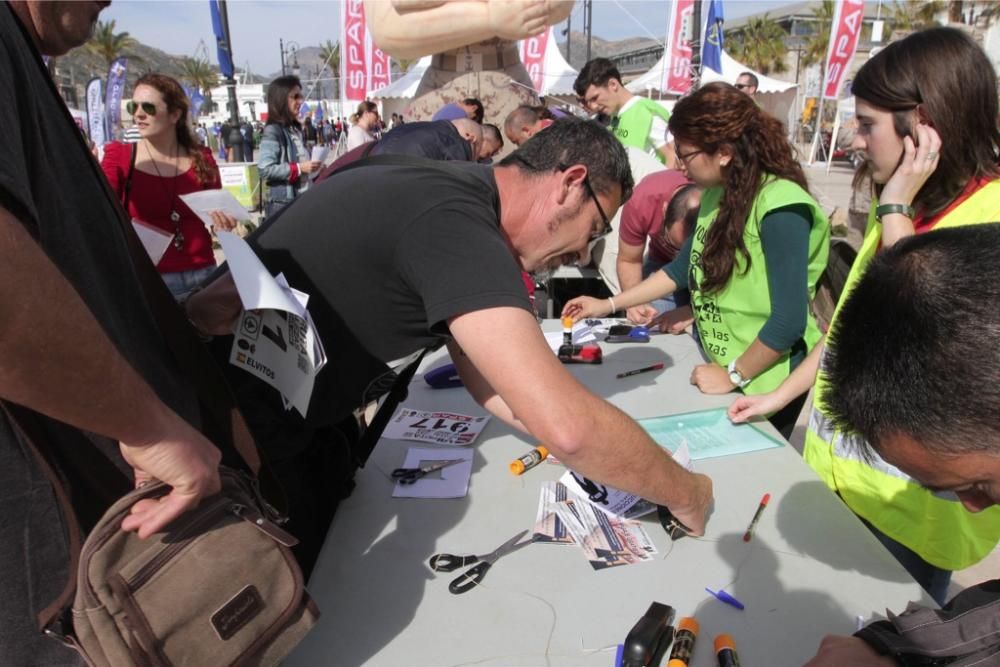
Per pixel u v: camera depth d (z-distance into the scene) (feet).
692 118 6.08
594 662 3.22
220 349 4.24
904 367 2.05
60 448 2.74
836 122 51.01
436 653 3.30
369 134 27.35
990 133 4.47
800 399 7.04
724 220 6.25
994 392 1.88
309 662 3.27
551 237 4.27
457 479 4.81
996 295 1.92
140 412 2.44
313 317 3.85
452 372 6.48
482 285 3.23
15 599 2.76
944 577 5.04
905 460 2.23
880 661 2.57
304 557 4.40
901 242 2.27
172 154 11.02
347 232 3.66
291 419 4.20
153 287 3.22
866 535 4.11
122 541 2.50
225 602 2.65
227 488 2.86
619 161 4.21
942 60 4.41
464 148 10.11
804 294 5.87
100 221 2.97
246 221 7.27
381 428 4.75
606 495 4.57
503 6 16.98
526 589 3.71
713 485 4.71
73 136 2.93
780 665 3.18
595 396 3.41
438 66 19.48
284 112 18.17
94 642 2.43
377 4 18.22
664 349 7.64
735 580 3.75
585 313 8.23
